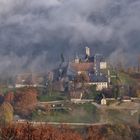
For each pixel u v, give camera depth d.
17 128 78.12
